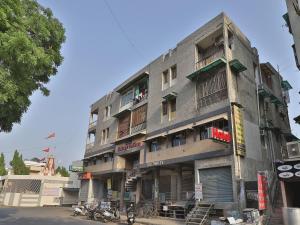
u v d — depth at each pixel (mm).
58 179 41688
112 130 30297
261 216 13133
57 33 9406
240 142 16344
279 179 13414
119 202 26641
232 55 18938
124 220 18734
